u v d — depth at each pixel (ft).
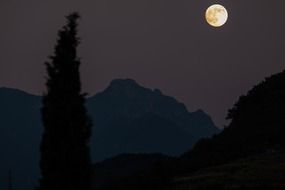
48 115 293.02
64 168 285.84
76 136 290.56
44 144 290.76
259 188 432.66
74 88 298.15
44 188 285.23
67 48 301.84
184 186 492.54
